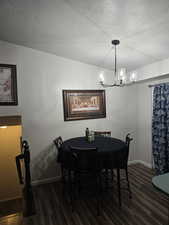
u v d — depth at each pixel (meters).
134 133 4.09
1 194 2.73
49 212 2.31
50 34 2.45
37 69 3.09
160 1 1.58
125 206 2.38
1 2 1.78
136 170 3.65
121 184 3.02
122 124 3.96
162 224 1.99
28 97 3.04
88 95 3.55
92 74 3.59
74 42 2.66
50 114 3.23
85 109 3.53
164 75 3.03
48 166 3.26
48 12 1.92
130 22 1.98
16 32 2.45
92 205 2.45
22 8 1.87
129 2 1.62
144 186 2.93
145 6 1.66
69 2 1.70
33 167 3.14
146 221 2.05
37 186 3.11
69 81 3.38
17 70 2.94
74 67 3.41
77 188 2.94
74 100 3.42
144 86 3.84
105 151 2.29
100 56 3.12
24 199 2.48
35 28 2.31
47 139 3.23
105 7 1.73
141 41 2.44
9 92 2.88
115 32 2.24
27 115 3.05
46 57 3.15
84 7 1.77
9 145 2.77
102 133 3.55
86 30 2.26
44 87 3.16
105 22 2.02
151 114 3.67
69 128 3.41
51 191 2.91
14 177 2.80
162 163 3.25
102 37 2.42
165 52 2.69
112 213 2.23
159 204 2.40
